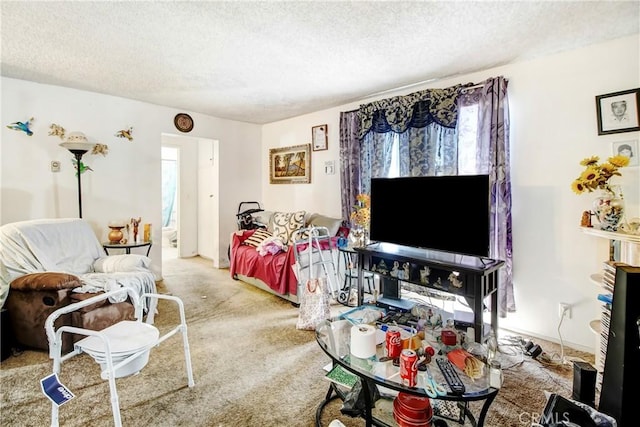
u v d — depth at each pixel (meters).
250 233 4.29
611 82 2.20
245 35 2.19
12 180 3.12
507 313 2.66
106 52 2.48
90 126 3.55
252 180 5.20
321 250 3.10
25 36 2.22
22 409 1.70
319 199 4.32
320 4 1.82
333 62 2.65
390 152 3.34
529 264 2.57
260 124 5.24
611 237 1.78
